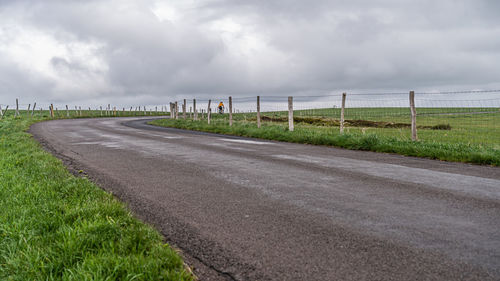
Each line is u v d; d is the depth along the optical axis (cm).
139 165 796
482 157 841
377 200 485
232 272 277
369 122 3262
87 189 514
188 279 257
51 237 328
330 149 1125
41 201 448
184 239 348
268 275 269
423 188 558
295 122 3444
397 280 256
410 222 389
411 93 1190
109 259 274
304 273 270
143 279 250
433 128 2455
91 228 333
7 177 612
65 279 251
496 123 2422
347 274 267
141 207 461
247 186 577
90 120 4009
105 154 988
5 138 1396
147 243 313
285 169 738
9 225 360
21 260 281
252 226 381
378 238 342
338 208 447
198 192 538
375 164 809
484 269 274
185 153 1009
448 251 309
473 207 449
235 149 1109
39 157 868
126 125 2828
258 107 1919
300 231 363
